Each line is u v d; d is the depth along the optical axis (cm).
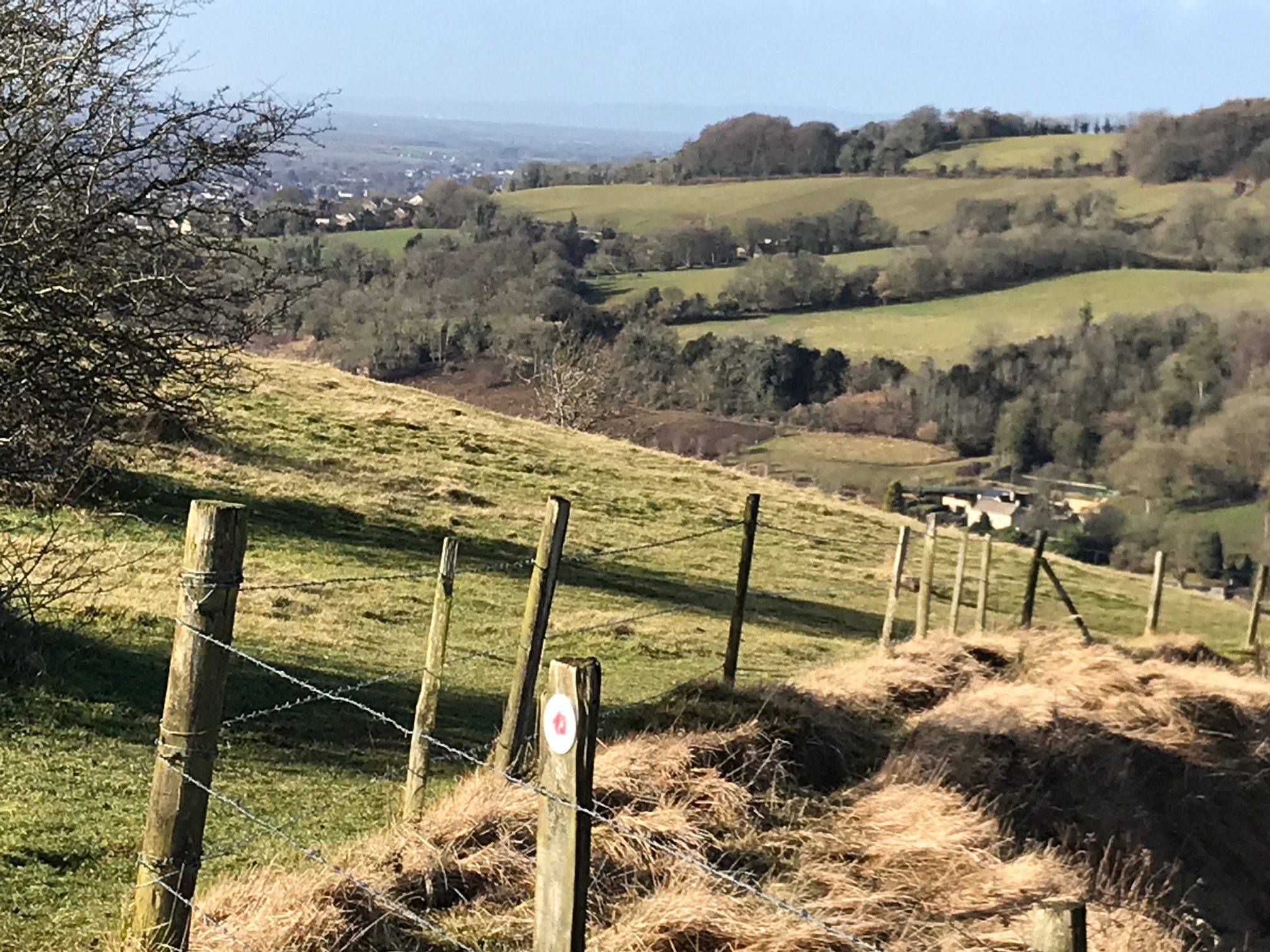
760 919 653
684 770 852
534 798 741
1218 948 952
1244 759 1241
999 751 1047
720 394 6806
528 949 616
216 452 2480
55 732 995
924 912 718
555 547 848
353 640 1575
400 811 816
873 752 1055
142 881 534
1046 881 794
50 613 1312
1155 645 1827
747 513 1224
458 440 3216
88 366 1173
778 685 1097
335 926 598
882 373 6850
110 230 1166
